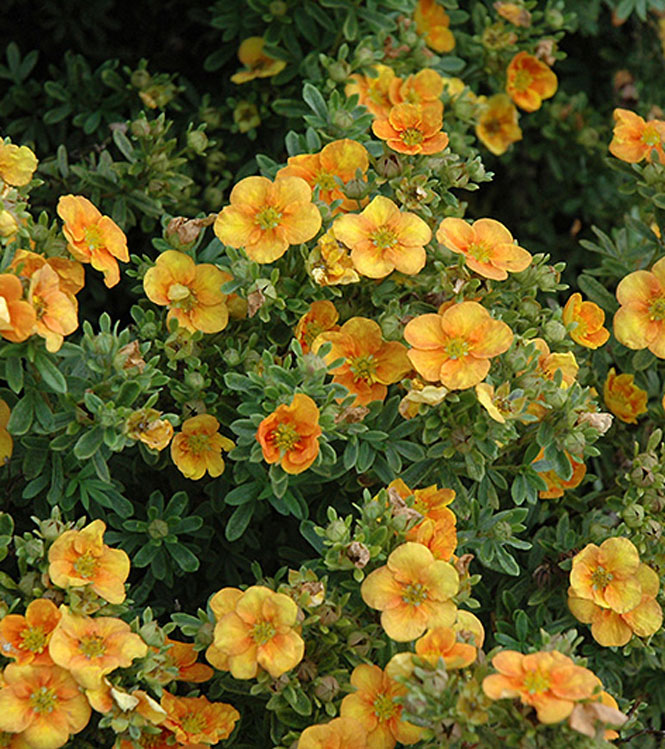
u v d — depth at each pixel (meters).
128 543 0.99
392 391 1.00
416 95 1.09
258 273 0.98
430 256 1.00
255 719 0.99
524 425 0.99
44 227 0.97
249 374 0.97
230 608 0.95
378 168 1.01
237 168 1.15
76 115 1.13
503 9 1.13
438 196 1.00
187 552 0.99
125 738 0.94
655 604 0.97
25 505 1.00
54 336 0.94
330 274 0.98
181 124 1.15
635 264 1.07
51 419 0.96
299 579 0.95
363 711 0.94
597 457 1.05
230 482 0.99
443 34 1.15
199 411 0.99
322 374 0.96
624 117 1.04
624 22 1.20
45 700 0.93
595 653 1.00
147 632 0.94
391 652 0.96
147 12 1.16
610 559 0.97
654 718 1.04
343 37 1.11
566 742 0.91
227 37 1.12
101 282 1.12
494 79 1.16
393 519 0.95
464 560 0.96
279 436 0.96
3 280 0.93
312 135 1.03
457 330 0.96
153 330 0.99
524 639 0.97
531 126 1.20
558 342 1.00
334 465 0.99
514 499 0.98
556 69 1.21
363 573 0.95
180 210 1.11
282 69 1.11
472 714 0.91
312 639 0.96
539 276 1.00
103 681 0.93
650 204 1.05
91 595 0.95
